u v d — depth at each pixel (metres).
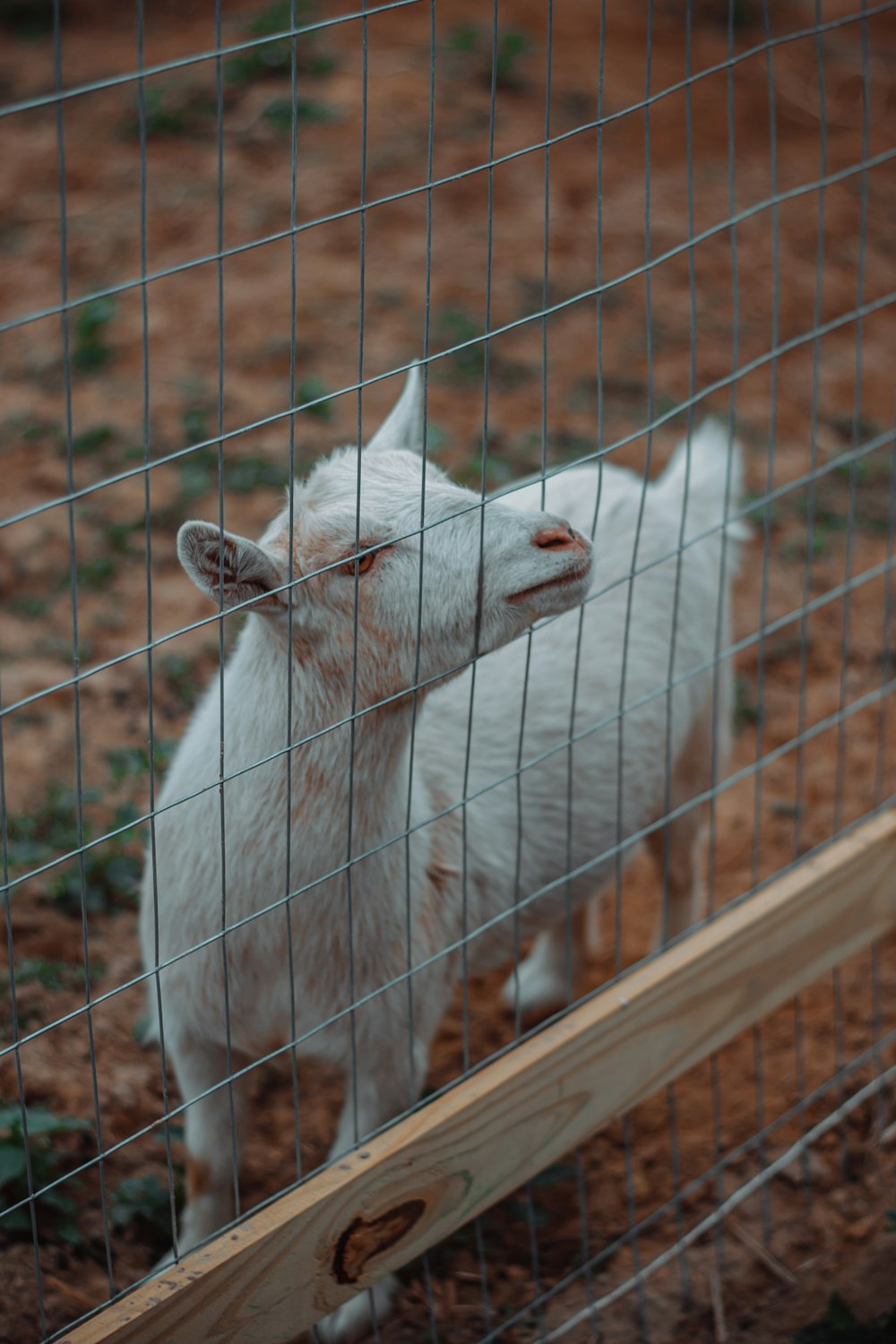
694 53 11.51
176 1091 4.04
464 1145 2.63
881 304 3.35
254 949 3.10
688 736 4.47
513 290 8.32
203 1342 2.31
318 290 8.11
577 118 10.12
